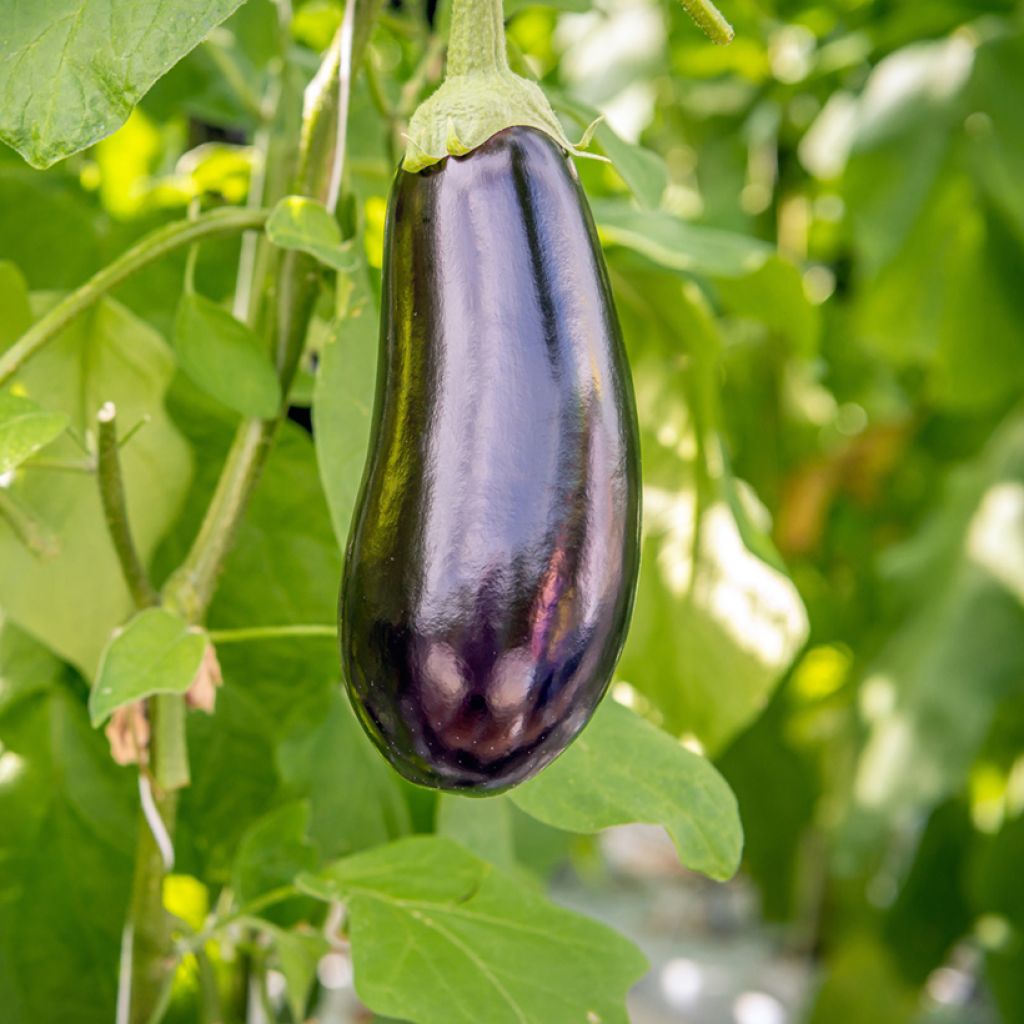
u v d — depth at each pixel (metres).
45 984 0.90
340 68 0.74
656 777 0.72
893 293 1.85
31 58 0.61
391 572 0.56
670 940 3.22
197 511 0.90
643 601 0.99
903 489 2.20
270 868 0.81
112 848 0.92
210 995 0.85
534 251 0.57
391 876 0.77
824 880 2.61
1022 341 1.86
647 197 0.77
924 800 1.65
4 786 0.91
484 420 0.56
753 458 1.98
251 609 0.92
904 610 1.87
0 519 0.80
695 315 0.97
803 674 2.23
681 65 1.81
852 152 1.78
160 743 0.77
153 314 0.97
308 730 0.92
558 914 0.77
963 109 1.76
